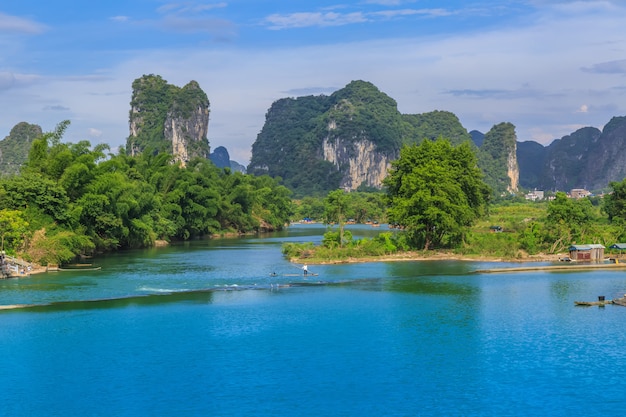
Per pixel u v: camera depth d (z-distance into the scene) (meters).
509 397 42.62
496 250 117.94
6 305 68.31
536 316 64.50
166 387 44.12
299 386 44.41
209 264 106.50
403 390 43.81
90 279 86.88
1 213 96.56
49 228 103.44
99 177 123.94
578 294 76.75
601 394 43.09
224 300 71.94
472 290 79.31
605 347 53.38
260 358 50.28
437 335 57.03
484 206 146.12
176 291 77.50
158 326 59.62
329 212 134.38
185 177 181.88
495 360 49.94
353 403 41.59
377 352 51.94
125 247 140.75
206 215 188.00
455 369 47.91
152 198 152.62
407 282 85.44
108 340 54.91
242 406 41.09
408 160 129.50
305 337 56.22
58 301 70.62
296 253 118.81
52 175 118.25
